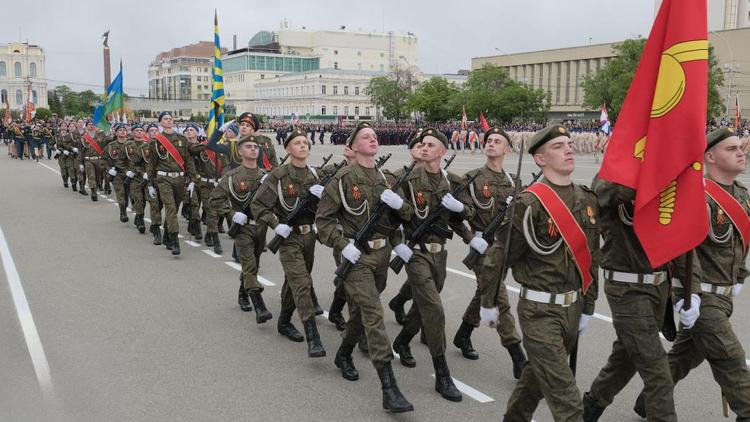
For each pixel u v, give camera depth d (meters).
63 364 6.07
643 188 4.08
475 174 6.44
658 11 4.24
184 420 4.96
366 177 5.64
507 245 4.09
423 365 6.11
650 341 4.20
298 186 6.52
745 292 8.46
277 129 62.97
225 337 6.88
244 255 7.43
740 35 66.25
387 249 5.54
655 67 4.23
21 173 25.83
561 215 4.04
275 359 6.26
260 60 126.44
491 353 6.43
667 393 4.16
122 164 14.14
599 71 57.56
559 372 3.97
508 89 66.38
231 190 7.72
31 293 8.46
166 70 142.12
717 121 52.06
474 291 8.63
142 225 12.89
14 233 12.74
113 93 21.73
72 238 12.30
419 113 83.12
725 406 4.59
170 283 9.07
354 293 5.28
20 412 5.09
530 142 4.23
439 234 5.59
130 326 7.19
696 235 4.07
